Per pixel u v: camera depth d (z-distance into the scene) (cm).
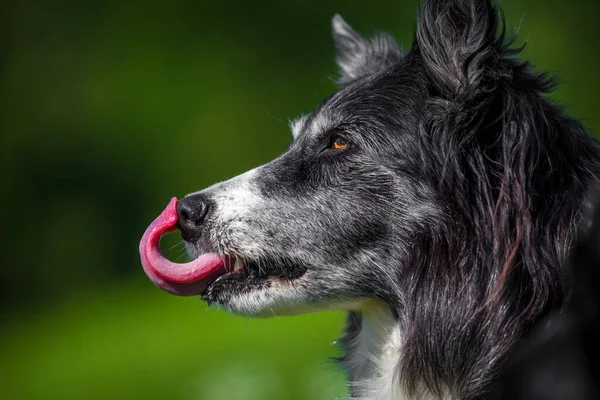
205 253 852
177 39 3291
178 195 3059
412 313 799
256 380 1642
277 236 836
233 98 3191
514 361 624
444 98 799
